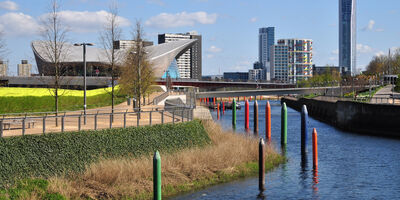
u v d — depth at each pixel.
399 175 30.48
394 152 39.81
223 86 170.75
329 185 27.61
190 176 26.44
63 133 25.66
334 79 161.25
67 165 24.45
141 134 30.20
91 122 36.16
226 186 26.14
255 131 57.12
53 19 35.84
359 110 57.53
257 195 24.83
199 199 23.70
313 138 32.53
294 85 180.88
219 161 29.08
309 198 24.78
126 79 56.59
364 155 38.28
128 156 27.81
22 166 22.64
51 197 20.20
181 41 185.88
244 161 30.83
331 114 73.00
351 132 57.75
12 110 57.31
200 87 170.62
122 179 23.39
